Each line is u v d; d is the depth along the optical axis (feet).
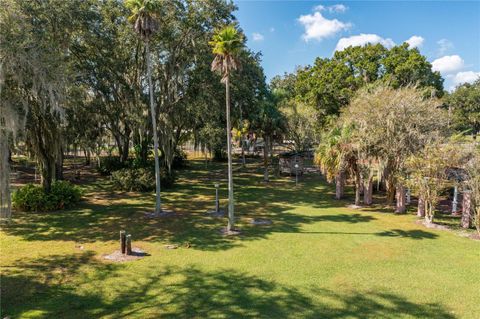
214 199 60.75
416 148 50.37
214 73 64.03
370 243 36.94
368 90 76.02
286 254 33.50
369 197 56.75
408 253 33.86
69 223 44.29
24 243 36.45
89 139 75.56
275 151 152.05
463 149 42.91
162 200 59.06
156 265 30.60
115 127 79.05
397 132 51.49
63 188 54.29
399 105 51.67
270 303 23.70
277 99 97.09
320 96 113.60
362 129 52.31
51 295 24.88
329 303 23.72
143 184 66.54
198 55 63.72
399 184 49.98
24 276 28.12
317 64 120.78
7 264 30.66
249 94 74.74
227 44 38.65
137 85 69.21
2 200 28.12
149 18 44.65
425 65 99.50
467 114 151.33
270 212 51.55
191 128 88.99
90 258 32.24
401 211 51.13
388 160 52.54
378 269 29.86
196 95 68.90
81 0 54.24
